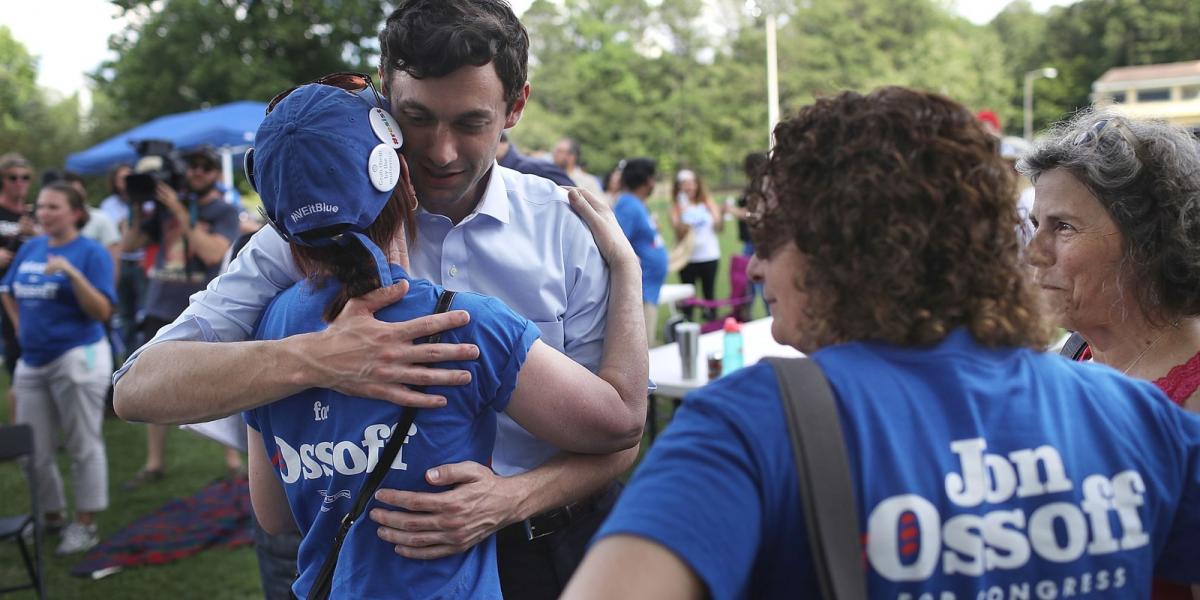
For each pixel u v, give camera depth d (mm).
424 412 1243
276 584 2377
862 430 849
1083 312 1518
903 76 52938
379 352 1212
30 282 4301
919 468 849
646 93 54375
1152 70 55531
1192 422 958
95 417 4395
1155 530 913
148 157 4793
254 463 1497
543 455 1570
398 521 1250
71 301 4324
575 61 54781
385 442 1237
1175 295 1445
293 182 1203
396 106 1400
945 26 58281
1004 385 908
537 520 1575
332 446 1266
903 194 889
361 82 1349
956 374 897
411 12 1380
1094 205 1482
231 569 4109
